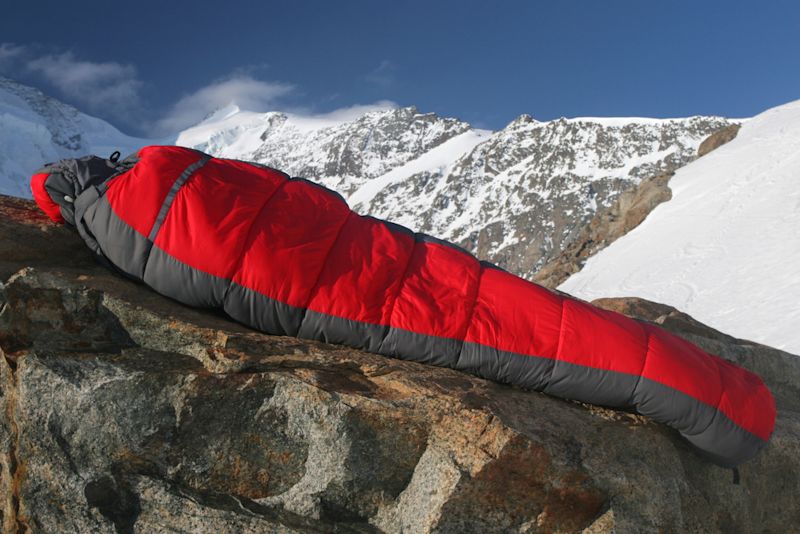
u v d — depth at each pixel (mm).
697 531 4953
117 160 5504
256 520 4277
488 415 4309
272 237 4906
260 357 4551
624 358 4887
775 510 5777
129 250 4875
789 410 6797
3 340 4262
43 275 4508
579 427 4703
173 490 4293
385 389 4547
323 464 4332
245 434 4375
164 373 4281
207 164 5191
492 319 4984
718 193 43281
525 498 4379
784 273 30547
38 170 5328
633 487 4582
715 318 29078
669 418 4902
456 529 4266
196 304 4938
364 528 4418
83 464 4234
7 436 4336
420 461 4414
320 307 4898
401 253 5227
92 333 4539
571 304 5156
